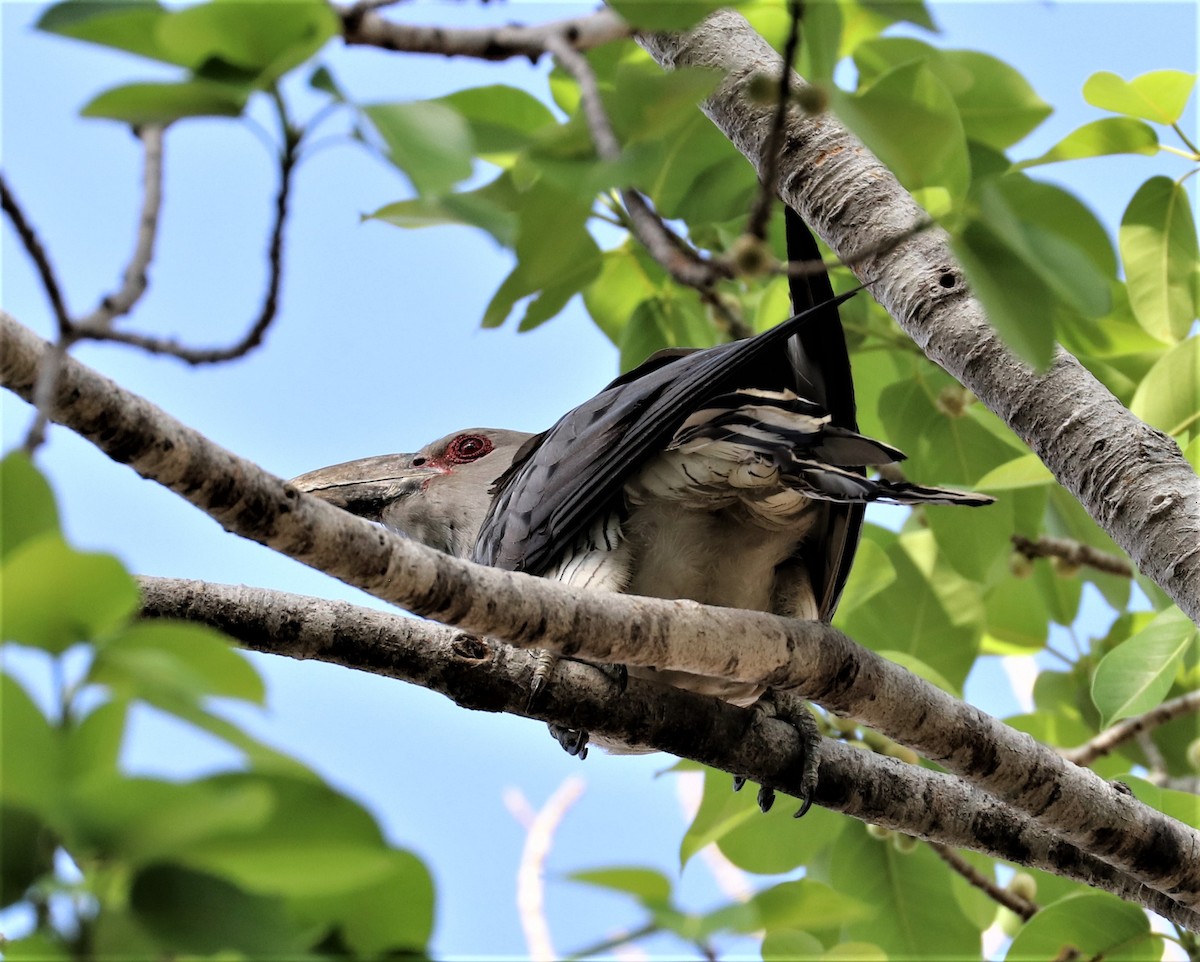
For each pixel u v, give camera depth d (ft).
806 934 25.86
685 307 40.73
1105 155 32.68
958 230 16.53
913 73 29.58
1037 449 26.63
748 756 28.89
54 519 13.53
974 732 26.43
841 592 33.60
